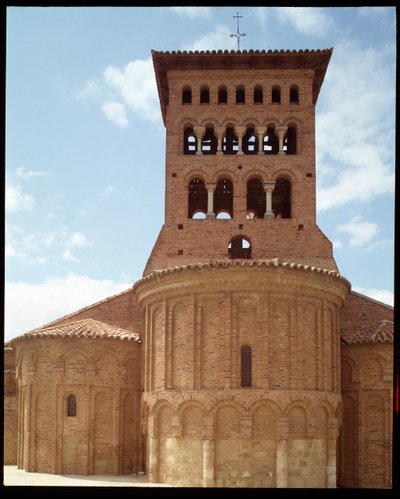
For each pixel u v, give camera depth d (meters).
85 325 44.88
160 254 47.84
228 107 48.84
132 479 40.19
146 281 41.53
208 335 38.38
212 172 47.66
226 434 37.00
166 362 39.44
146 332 42.56
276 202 54.97
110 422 42.88
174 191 47.25
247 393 37.00
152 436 39.41
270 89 49.12
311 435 37.78
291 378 37.84
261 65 49.31
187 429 37.81
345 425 43.44
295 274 38.47
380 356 42.62
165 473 38.47
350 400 43.53
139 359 44.56
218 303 38.50
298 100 48.94
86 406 42.22
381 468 41.78
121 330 45.97
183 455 37.59
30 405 43.09
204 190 53.31
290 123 48.66
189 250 46.16
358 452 42.41
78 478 40.00
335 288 40.84
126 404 43.75
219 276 38.25
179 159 47.81
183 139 48.62
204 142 52.56
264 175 47.53
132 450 43.47
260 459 36.72
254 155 47.81
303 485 37.09
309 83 49.12
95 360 42.91
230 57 48.56
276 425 36.94
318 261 46.03
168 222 46.75
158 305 41.38
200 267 38.28
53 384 42.62
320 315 40.09
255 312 38.25
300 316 38.81
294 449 37.28
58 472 41.62
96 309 49.31
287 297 38.78
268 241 46.38
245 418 36.75
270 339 37.94
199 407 37.56
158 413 39.62
